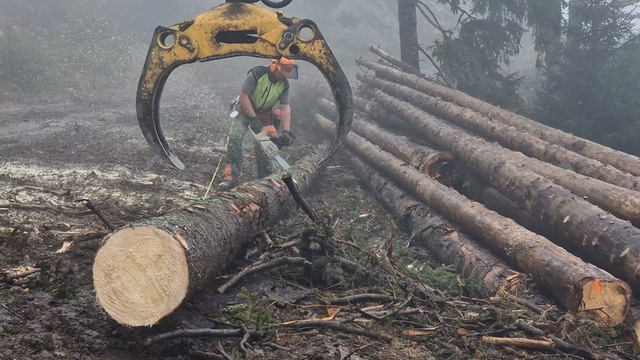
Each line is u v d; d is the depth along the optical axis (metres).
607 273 4.20
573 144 7.35
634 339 4.12
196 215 3.68
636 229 4.54
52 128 10.33
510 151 6.78
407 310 4.03
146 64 4.45
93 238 4.37
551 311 4.29
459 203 5.84
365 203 7.41
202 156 8.86
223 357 3.14
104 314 3.35
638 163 6.62
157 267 3.06
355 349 3.43
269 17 4.32
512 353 3.76
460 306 4.26
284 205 5.26
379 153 8.00
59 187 6.35
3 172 6.77
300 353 3.31
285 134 7.09
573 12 13.01
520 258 4.77
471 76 11.23
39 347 2.93
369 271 4.46
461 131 7.41
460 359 3.59
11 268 3.81
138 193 6.51
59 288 3.48
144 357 3.07
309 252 4.58
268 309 3.71
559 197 5.24
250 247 4.51
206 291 3.78
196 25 4.36
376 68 11.46
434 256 5.92
